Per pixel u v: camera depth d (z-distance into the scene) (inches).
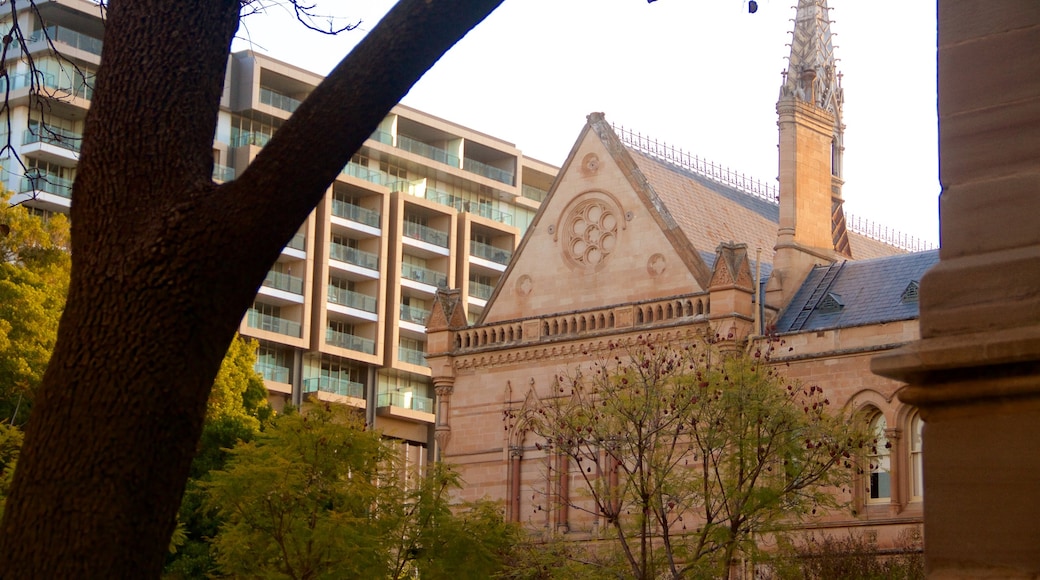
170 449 413.4
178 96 442.3
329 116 427.5
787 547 1696.6
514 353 2488.9
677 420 1813.5
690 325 2283.5
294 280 4414.4
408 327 4707.2
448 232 4852.4
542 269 2532.0
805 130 2496.3
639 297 2397.9
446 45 440.1
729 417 1705.2
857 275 2384.4
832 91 2645.2
